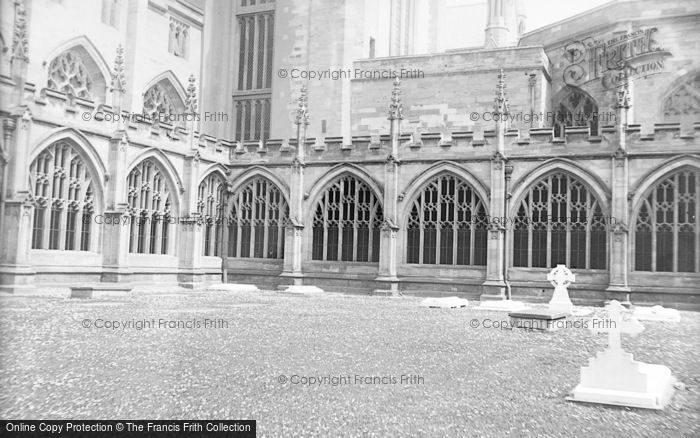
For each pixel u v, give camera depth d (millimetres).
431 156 35062
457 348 15867
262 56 51562
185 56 48031
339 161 37219
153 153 34250
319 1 47719
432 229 35219
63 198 29438
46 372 11547
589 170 31859
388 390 10906
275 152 38938
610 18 39688
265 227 39188
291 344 15555
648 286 30391
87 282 30188
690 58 37656
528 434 8742
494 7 46438
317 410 9484
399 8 54125
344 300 30781
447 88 41969
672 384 12219
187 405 9516
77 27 37719
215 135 50719
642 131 38312
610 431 9023
